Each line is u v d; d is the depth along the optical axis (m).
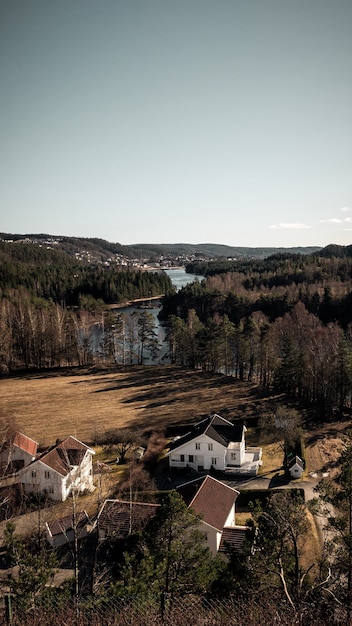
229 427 48.19
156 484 42.28
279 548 19.70
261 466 45.00
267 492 38.16
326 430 52.50
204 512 29.33
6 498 34.41
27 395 69.12
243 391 68.81
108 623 13.90
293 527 19.19
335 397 58.62
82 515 32.94
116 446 48.03
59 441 46.19
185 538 20.66
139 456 46.44
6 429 44.88
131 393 68.88
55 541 30.56
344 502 19.33
